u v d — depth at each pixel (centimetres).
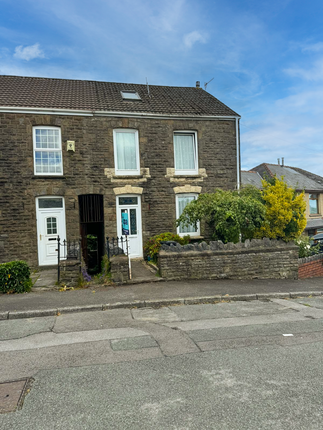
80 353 495
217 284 974
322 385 396
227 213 1082
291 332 588
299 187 2502
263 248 1112
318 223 2441
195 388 390
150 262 1245
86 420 331
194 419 330
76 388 394
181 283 973
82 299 789
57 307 723
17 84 1451
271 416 333
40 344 532
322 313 723
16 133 1223
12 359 475
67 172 1273
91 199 1328
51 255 1264
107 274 967
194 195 1449
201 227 1436
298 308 768
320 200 2605
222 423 323
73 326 623
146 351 501
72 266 911
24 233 1223
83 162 1295
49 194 1252
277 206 1195
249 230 1206
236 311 734
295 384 399
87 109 1296
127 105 1418
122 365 454
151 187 1377
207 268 1045
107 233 1316
